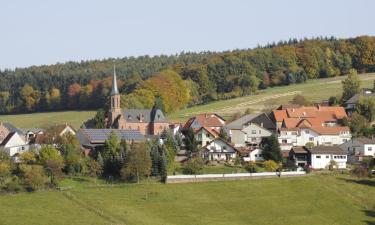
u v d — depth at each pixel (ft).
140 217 631.97
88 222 603.67
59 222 598.75
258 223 640.58
